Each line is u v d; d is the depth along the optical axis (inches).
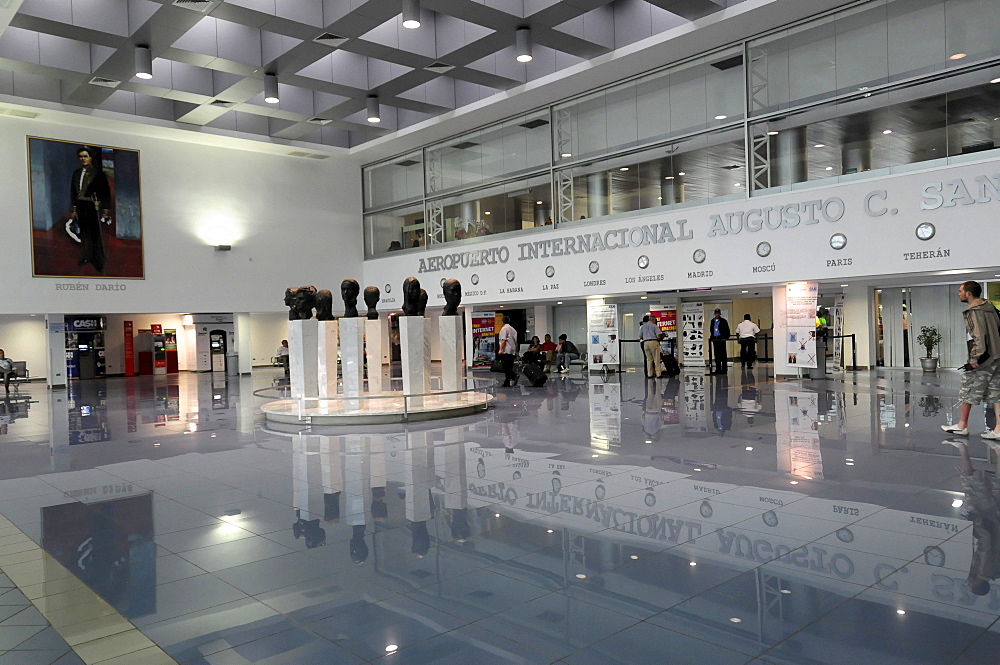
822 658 130.6
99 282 838.5
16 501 274.8
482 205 885.2
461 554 194.5
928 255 524.1
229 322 1191.6
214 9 544.4
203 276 920.3
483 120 855.1
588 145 764.6
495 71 731.4
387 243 1035.3
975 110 509.0
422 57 658.8
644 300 887.1
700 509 231.5
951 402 482.0
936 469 277.6
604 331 815.1
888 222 544.7
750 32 617.3
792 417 427.5
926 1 530.0
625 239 729.6
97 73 671.1
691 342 907.4
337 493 271.0
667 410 480.1
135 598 171.0
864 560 180.2
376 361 541.6
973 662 127.7
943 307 762.8
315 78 710.5
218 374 1101.7
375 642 143.0
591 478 281.0
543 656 134.6
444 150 934.4
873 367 795.4
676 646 137.0
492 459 326.6
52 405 662.5
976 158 507.2
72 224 819.4
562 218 795.4
